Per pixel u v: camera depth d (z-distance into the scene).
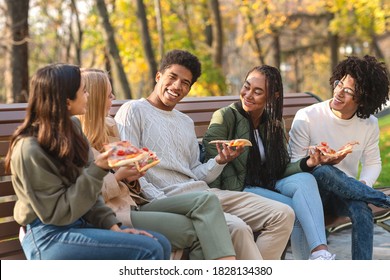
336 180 6.09
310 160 6.22
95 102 5.23
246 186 6.30
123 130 5.78
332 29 29.09
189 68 5.90
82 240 4.44
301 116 6.70
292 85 45.28
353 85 6.37
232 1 33.09
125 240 4.46
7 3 13.12
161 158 5.82
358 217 6.06
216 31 26.80
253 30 30.27
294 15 33.66
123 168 5.13
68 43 26.03
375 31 28.11
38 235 4.49
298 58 42.53
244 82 6.29
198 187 5.88
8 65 13.09
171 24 28.42
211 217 5.04
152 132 5.84
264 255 5.62
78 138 4.60
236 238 5.26
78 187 4.39
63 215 4.39
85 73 5.25
